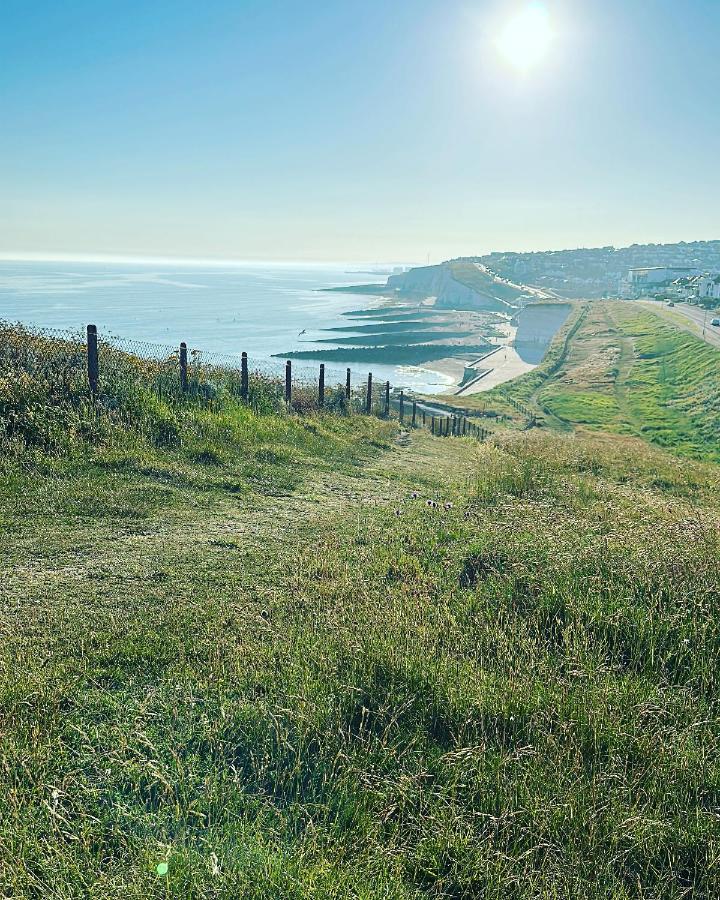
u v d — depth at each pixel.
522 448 20.02
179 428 13.90
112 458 11.08
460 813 3.46
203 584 6.61
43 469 10.01
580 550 7.24
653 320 148.12
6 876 2.79
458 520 9.36
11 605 5.70
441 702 4.39
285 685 4.53
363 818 3.37
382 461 17.98
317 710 4.19
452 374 167.50
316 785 3.66
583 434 43.66
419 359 192.75
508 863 3.14
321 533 8.84
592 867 3.19
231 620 5.72
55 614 5.59
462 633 5.53
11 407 11.85
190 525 8.73
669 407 80.00
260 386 22.31
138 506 9.20
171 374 18.19
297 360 185.38
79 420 12.29
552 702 4.38
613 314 173.75
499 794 3.59
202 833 3.22
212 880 2.88
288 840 3.24
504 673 4.81
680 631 5.43
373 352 196.25
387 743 4.01
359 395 36.09
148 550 7.50
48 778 3.42
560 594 6.18
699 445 61.25
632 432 69.12
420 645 5.11
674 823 3.48
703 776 3.79
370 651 4.93
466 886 3.07
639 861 3.26
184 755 3.83
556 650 5.33
